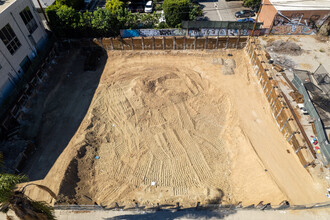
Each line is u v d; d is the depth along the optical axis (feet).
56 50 110.93
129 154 74.38
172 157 73.67
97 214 59.31
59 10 105.81
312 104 77.61
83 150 73.41
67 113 85.76
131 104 88.94
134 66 106.83
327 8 109.40
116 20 112.57
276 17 111.24
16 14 88.94
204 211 59.93
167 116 85.20
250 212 59.47
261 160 70.95
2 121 73.87
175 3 113.60
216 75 102.17
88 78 100.63
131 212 59.72
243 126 81.76
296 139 71.41
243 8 146.51
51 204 60.95
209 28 114.32
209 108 89.10
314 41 112.88
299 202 61.52
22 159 69.77
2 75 82.69
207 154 74.84
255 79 100.63
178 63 108.99
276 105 83.35
